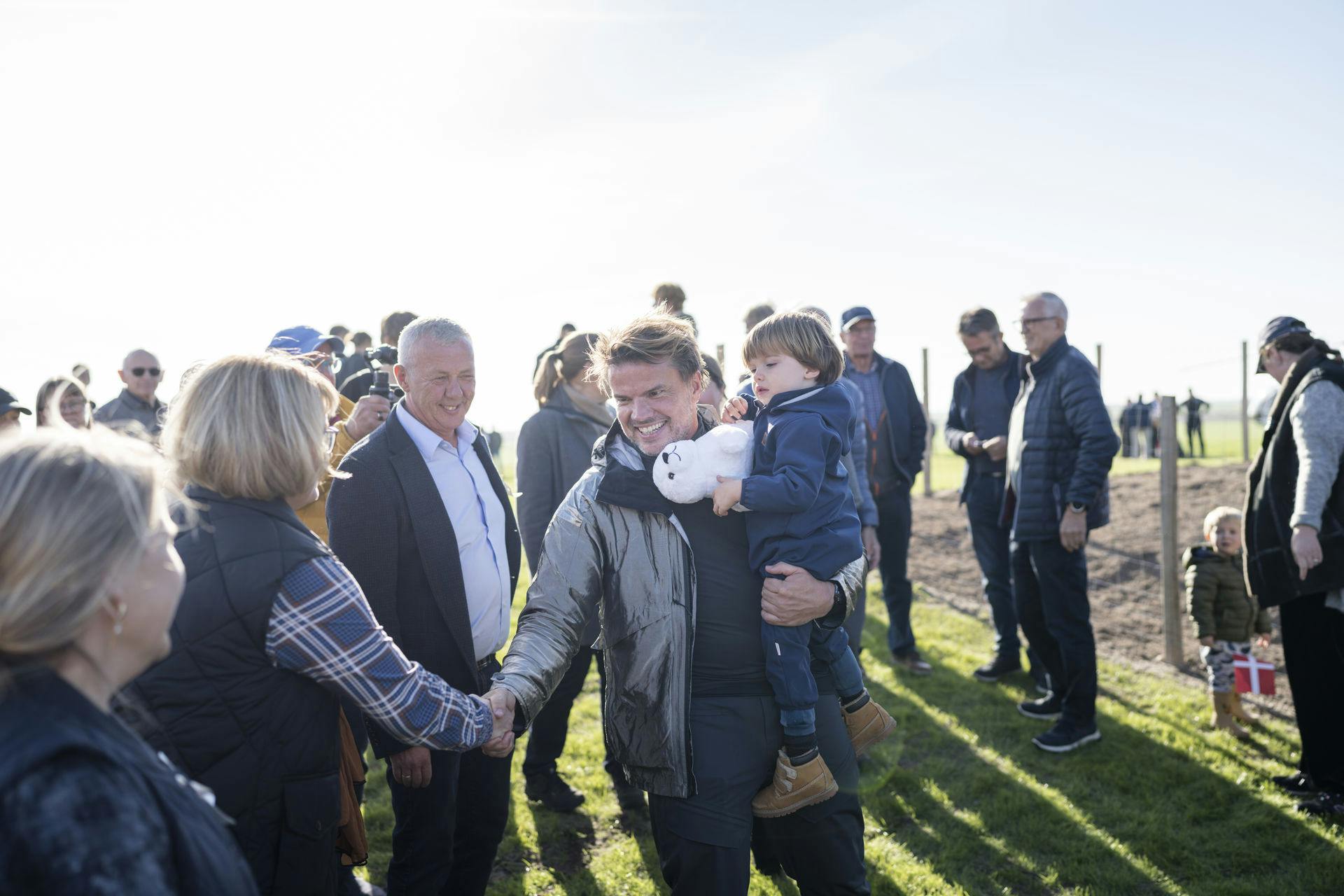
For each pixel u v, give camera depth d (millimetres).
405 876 2457
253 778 1532
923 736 4688
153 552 1079
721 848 1949
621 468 2074
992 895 3281
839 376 2260
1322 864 3367
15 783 853
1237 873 3385
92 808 873
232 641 1494
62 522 941
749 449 2105
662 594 2008
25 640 937
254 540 1546
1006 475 5512
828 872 2102
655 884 3348
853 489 4734
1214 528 4602
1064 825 3734
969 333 5609
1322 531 3562
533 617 2072
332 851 1688
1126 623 6531
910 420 5617
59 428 1060
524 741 4871
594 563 2086
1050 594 4527
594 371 2270
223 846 1030
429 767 2342
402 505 2449
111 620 1021
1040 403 4535
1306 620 3748
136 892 865
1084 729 4469
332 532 2436
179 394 1625
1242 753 4340
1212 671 4641
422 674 1770
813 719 2012
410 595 2465
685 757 1964
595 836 3715
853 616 4430
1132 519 9289
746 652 2041
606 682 2127
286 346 3299
